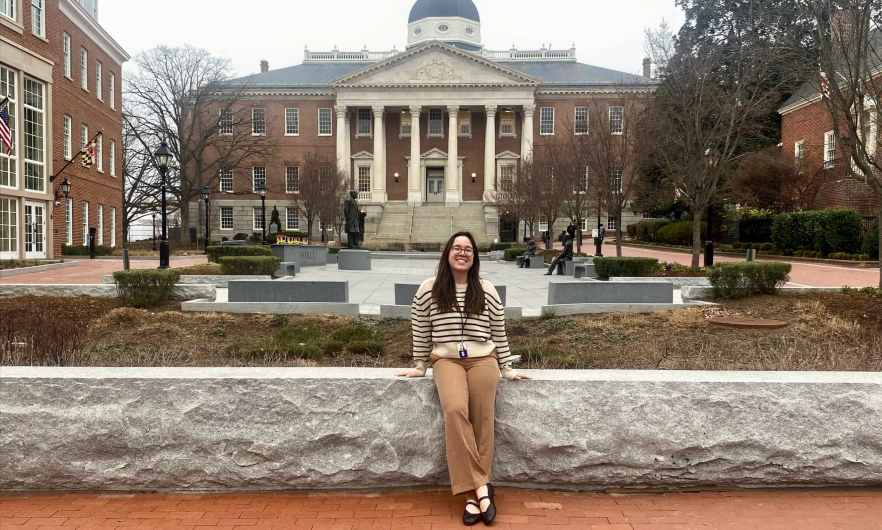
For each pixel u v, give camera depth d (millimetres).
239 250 20672
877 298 10336
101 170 32938
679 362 6785
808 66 11852
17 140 23750
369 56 67375
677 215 41562
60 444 3469
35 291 11609
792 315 9523
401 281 17297
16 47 23484
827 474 3543
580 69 62906
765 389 3527
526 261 24734
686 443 3520
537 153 42188
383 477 3553
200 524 3188
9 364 5895
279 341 8047
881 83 11125
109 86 34469
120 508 3363
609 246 40594
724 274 11039
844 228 22859
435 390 3553
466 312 3613
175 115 44688
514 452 3566
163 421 3488
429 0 70125
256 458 3514
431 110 59031
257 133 57156
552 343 8258
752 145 34188
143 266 22328
